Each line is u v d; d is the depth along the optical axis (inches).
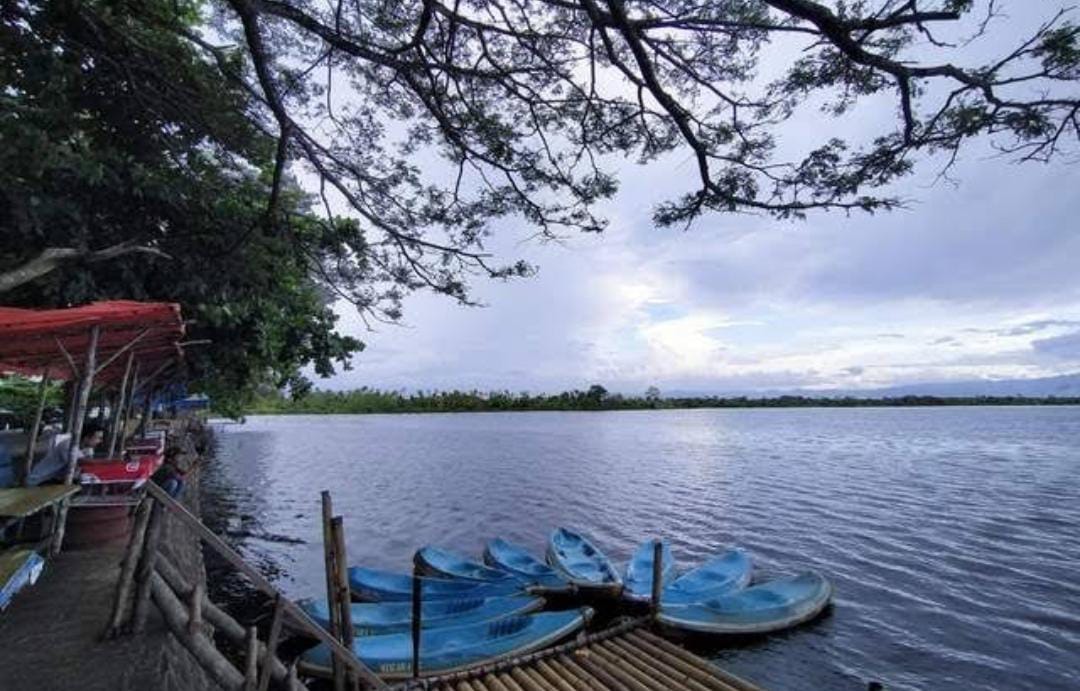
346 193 382.3
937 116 201.8
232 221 547.5
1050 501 1119.0
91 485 394.9
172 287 557.0
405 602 478.0
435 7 271.7
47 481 385.7
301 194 617.3
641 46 223.8
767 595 527.8
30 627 260.1
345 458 1850.4
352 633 308.0
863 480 1395.2
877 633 509.7
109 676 219.8
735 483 1357.0
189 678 241.3
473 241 398.3
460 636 401.1
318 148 374.3
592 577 570.3
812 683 428.8
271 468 1606.8
